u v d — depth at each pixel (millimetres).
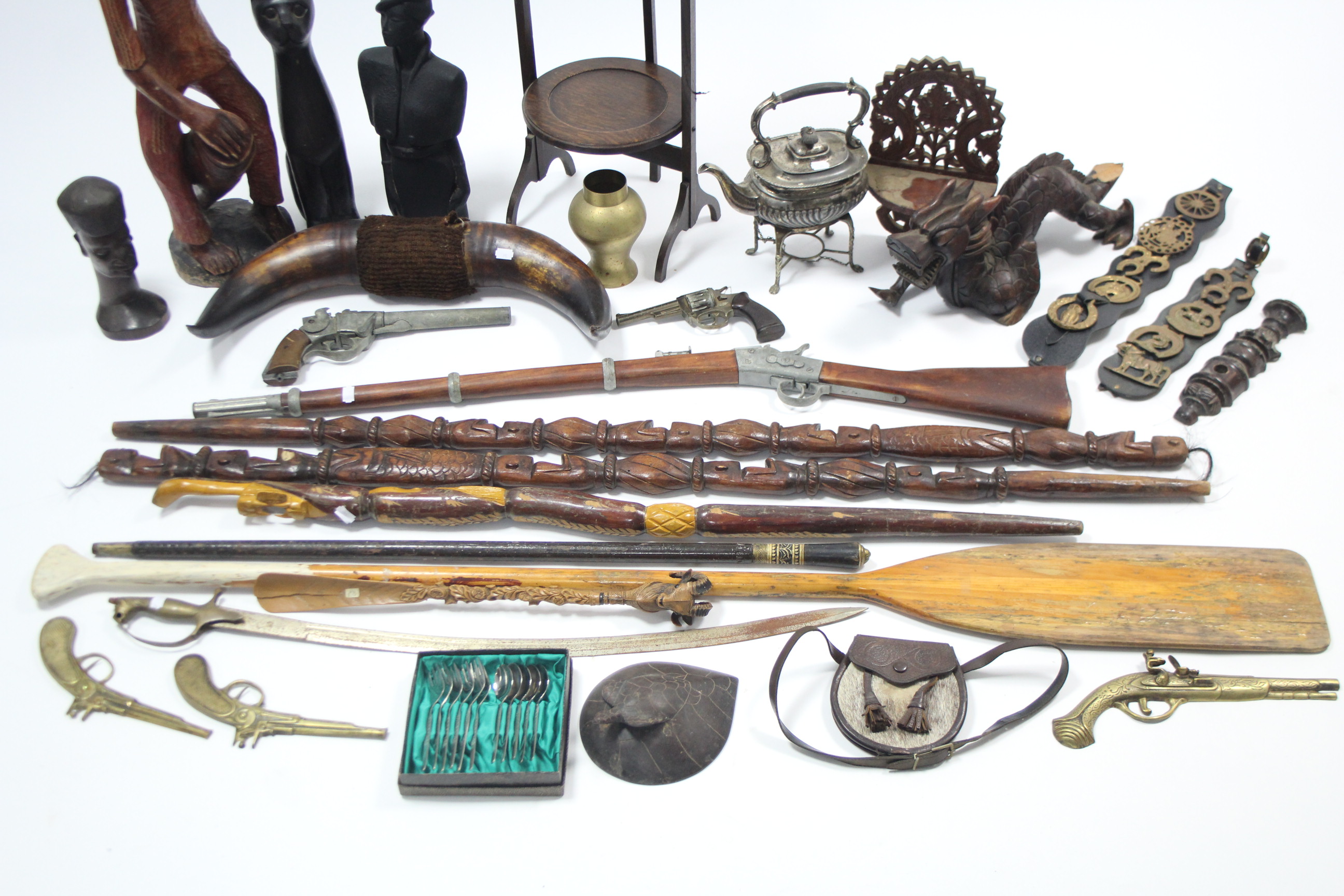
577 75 1836
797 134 1680
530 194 1978
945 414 1580
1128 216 1803
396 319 1705
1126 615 1334
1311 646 1311
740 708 1287
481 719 1248
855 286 1789
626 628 1359
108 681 1318
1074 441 1487
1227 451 1524
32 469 1532
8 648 1346
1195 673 1280
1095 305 1669
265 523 1477
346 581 1339
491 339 1718
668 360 1604
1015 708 1285
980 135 1752
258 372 1668
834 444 1502
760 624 1349
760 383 1615
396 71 1688
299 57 1633
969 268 1656
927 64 1710
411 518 1431
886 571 1382
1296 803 1211
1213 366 1580
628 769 1235
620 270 1785
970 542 1445
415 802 1229
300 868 1188
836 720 1244
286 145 1734
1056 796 1222
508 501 1430
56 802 1235
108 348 1698
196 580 1373
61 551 1393
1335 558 1406
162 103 1565
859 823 1207
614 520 1415
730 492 1475
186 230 1723
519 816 1216
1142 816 1206
